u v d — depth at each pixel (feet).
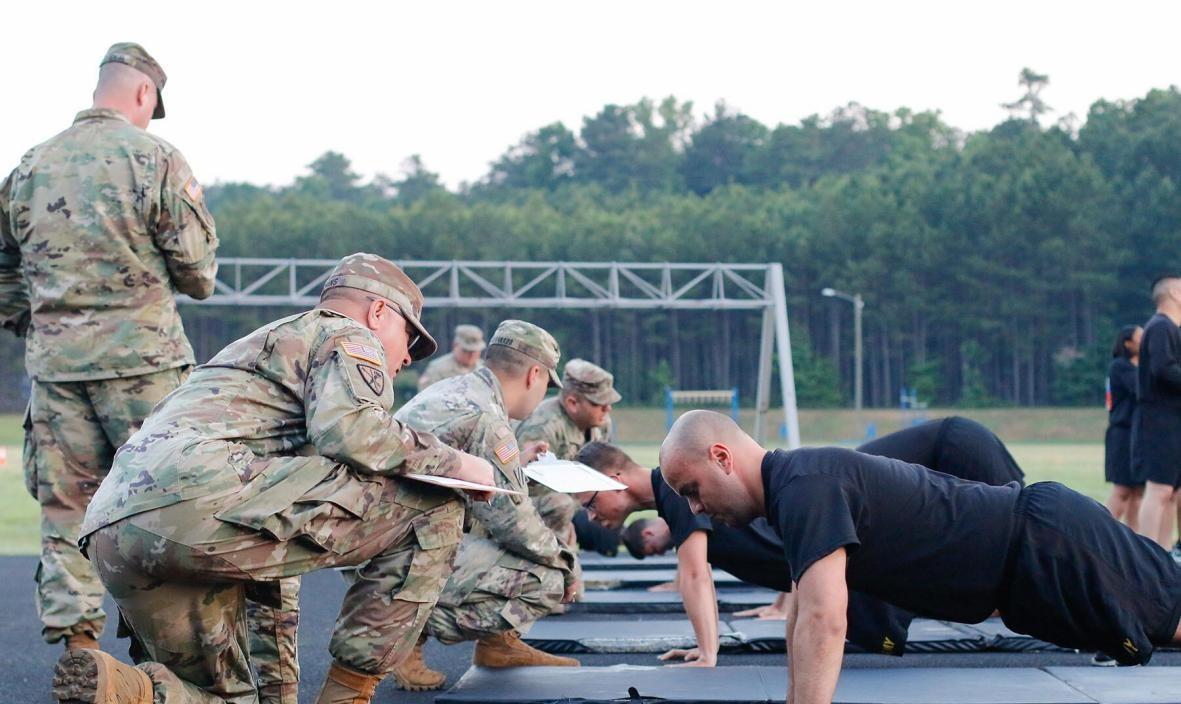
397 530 10.41
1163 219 209.26
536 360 14.80
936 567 10.58
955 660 16.26
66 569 13.14
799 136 343.46
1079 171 215.51
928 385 214.28
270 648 11.62
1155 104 264.31
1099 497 50.37
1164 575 10.92
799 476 10.19
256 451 10.00
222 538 9.37
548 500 19.15
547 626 18.92
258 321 227.61
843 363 228.43
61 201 13.25
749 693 13.17
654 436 189.26
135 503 9.37
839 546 9.86
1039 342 213.05
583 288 229.25
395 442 10.02
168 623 9.80
